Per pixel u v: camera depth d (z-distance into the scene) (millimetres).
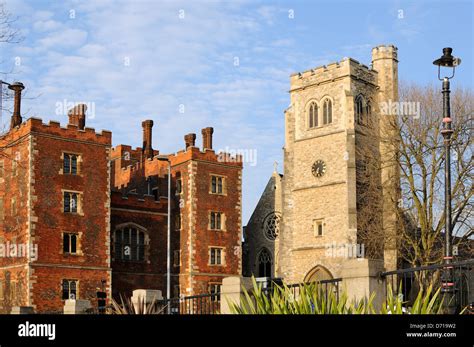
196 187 63875
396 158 50156
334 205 59812
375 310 14828
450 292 20984
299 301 14125
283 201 64438
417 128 49594
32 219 52562
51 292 52750
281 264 63812
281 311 13750
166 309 23344
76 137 55781
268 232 72188
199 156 64500
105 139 57438
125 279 60375
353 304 14133
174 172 65938
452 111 48875
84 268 54719
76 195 55406
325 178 61031
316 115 62688
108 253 56438
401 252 53062
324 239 60156
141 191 71062
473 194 45875
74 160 55656
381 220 53938
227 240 65125
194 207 63406
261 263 72438
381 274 15836
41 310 51906
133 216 62000
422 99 50438
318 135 62062
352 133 59562
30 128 53344
